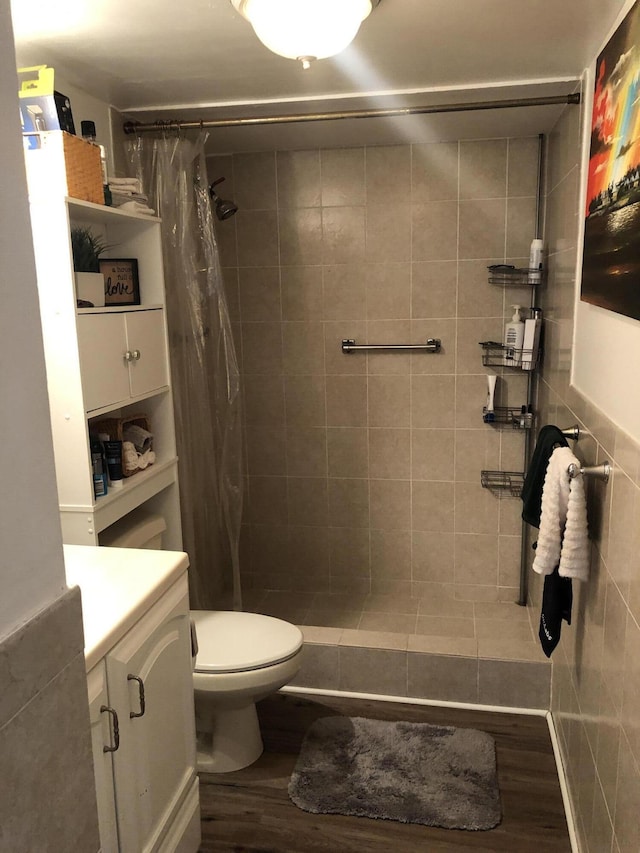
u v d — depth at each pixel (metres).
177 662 1.78
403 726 2.51
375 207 3.11
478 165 3.01
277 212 3.19
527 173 2.98
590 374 1.94
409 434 3.28
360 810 2.11
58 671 0.87
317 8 1.52
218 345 2.78
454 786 2.20
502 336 3.12
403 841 2.00
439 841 2.00
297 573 3.49
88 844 0.96
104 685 1.40
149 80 2.19
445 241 3.09
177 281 2.62
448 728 2.49
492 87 2.29
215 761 2.31
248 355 3.35
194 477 2.83
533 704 2.59
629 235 1.42
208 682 2.12
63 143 1.83
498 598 3.34
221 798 2.19
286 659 2.18
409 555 3.38
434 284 3.13
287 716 2.59
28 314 0.80
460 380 3.19
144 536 2.31
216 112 2.53
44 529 0.84
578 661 2.04
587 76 2.09
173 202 2.57
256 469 3.44
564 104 2.35
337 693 2.73
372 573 3.43
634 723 1.38
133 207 2.24
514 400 3.16
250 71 2.12
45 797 0.85
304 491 3.42
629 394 1.48
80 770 0.93
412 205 3.09
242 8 1.58
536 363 2.97
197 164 2.60
